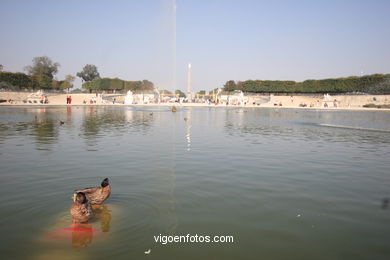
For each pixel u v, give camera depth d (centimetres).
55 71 13612
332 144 1811
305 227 638
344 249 552
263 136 2134
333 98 10250
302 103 10438
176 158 1298
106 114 4350
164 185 902
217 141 1830
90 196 728
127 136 1994
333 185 942
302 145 1747
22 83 10175
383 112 6519
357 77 9912
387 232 621
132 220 654
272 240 580
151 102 10088
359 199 816
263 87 12038
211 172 1068
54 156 1306
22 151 1415
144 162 1209
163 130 2383
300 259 517
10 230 606
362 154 1484
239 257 520
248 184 932
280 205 760
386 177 1047
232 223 649
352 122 3628
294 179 1002
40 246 547
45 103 8081
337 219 682
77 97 10400
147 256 518
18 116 3678
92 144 1639
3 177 971
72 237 579
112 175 1009
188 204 752
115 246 548
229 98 11194
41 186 880
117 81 12800
